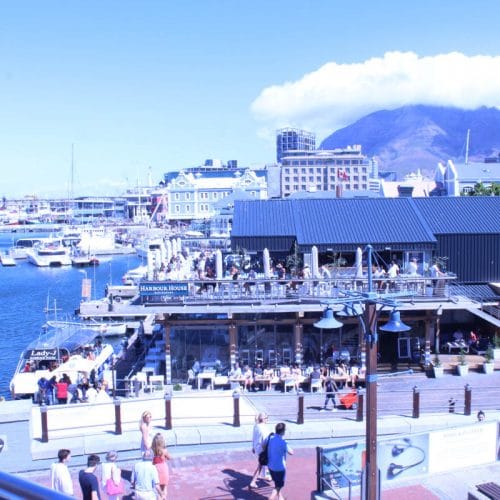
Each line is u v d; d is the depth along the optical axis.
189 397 23.72
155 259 35.97
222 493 15.70
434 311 31.02
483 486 14.51
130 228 189.75
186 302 30.81
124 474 16.92
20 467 17.45
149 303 30.97
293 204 40.16
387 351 32.09
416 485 16.30
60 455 13.28
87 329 46.53
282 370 29.25
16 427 20.53
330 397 24.86
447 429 16.94
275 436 14.68
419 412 21.88
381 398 25.50
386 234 36.44
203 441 19.23
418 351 31.88
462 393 25.97
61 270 127.50
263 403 24.94
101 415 21.36
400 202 40.19
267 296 30.86
